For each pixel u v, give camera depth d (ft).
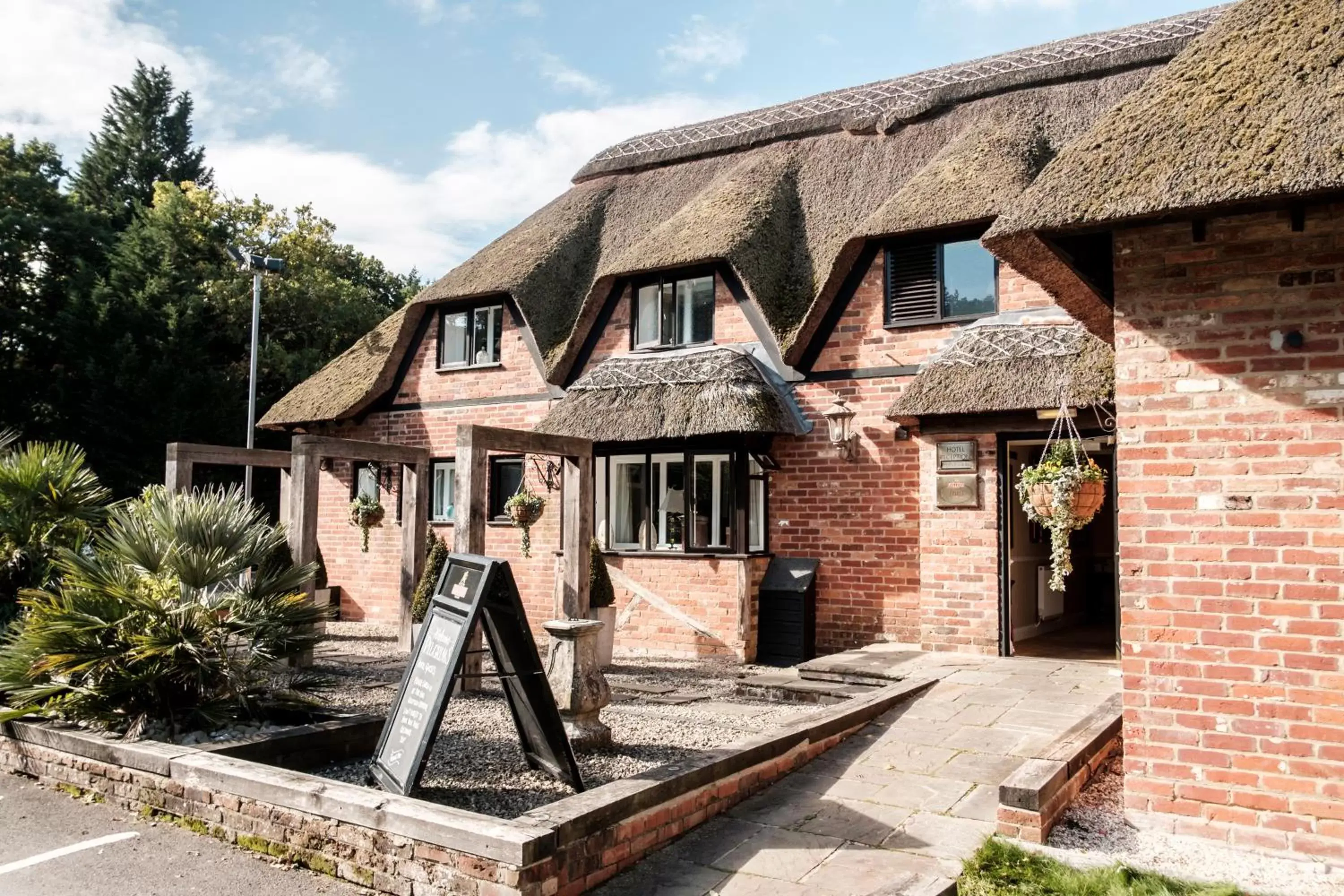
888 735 22.86
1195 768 16.10
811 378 37.83
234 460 38.91
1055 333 31.81
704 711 26.32
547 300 46.78
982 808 18.19
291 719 23.08
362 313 94.58
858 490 36.60
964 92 42.88
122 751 19.10
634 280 42.96
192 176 124.77
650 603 38.86
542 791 18.47
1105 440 31.37
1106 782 18.97
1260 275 15.94
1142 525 16.74
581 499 30.83
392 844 14.69
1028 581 38.42
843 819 17.94
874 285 36.83
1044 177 17.44
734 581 36.96
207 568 21.89
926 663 30.53
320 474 54.03
